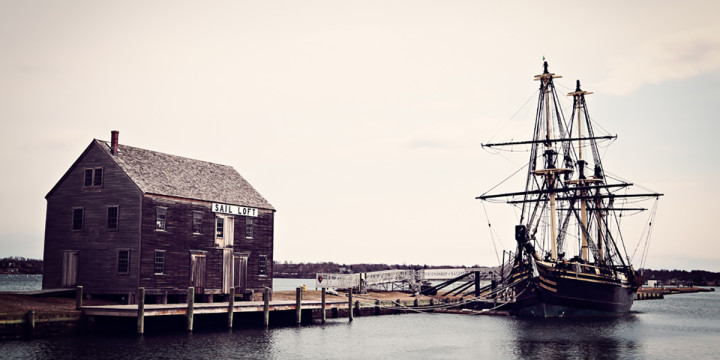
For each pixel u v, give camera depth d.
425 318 67.50
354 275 77.00
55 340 38.78
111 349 36.69
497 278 80.19
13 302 43.00
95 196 51.12
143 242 48.78
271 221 62.97
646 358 39.94
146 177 51.41
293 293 70.38
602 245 80.94
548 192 69.75
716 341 48.59
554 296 63.38
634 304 110.62
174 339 41.47
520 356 40.25
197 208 54.09
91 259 50.50
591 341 47.91
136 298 48.19
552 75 73.50
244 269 58.75
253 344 41.28
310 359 37.09
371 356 39.16
